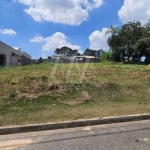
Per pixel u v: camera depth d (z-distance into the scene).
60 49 62.69
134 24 35.50
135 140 3.18
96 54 68.00
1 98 5.34
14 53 18.88
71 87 6.55
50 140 3.20
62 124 3.84
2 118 4.04
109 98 6.02
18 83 6.62
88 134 3.46
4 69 10.43
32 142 3.13
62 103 5.36
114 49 37.03
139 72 10.34
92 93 6.29
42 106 5.02
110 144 3.01
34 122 3.87
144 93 6.73
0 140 3.22
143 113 4.61
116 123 4.16
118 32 36.19
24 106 4.95
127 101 5.79
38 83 6.60
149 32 33.53
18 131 3.59
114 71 10.70
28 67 11.98
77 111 4.66
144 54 33.50
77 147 2.91
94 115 4.36
